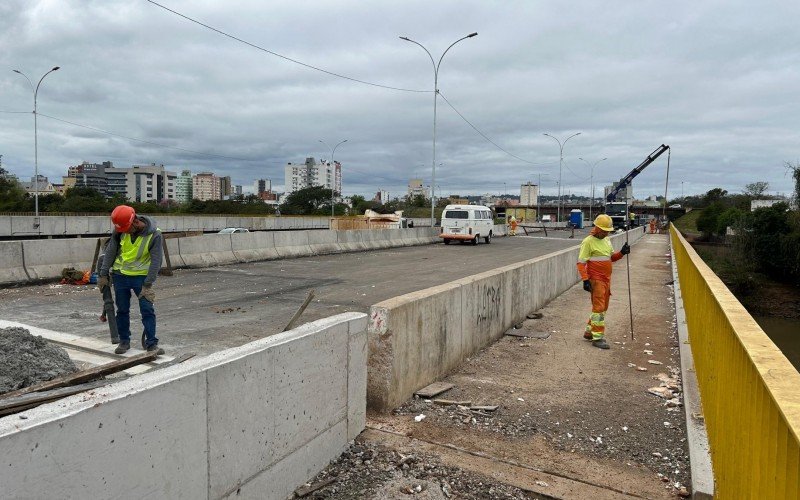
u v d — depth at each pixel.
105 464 2.35
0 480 1.96
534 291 10.65
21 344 4.87
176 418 2.70
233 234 18.61
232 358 3.10
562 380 6.52
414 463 4.19
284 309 10.56
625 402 5.82
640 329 9.42
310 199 111.50
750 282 40.97
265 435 3.37
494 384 6.27
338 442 4.25
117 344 7.08
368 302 11.59
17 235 32.91
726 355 3.58
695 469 3.95
